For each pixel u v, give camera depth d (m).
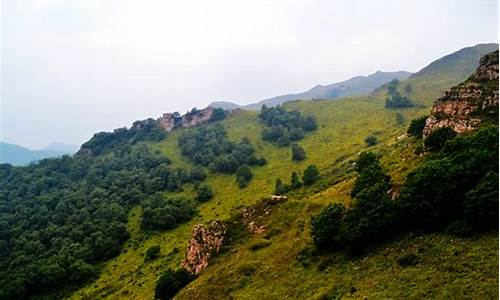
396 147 123.31
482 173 59.56
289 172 198.12
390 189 75.12
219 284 76.88
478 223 55.97
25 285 134.12
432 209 61.56
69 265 143.38
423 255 56.34
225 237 94.62
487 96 85.75
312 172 158.50
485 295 43.56
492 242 52.22
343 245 68.69
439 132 84.12
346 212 73.62
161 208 173.75
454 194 60.12
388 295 50.72
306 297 60.34
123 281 127.38
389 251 61.50
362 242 65.81
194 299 76.06
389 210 65.44
